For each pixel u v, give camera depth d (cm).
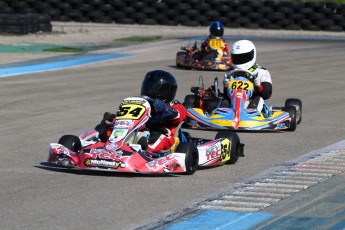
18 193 2000
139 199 1959
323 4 9088
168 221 1755
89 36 7875
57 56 6166
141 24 9019
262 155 2683
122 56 6419
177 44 7462
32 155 2555
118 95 4153
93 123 3244
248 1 9019
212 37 5897
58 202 1909
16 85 4466
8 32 7569
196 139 2550
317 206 1920
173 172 2217
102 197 1970
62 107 3684
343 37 8719
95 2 8906
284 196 2027
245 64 3350
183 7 9019
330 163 2523
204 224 1734
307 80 5178
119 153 2161
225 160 2455
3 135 2933
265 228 1709
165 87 2398
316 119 3609
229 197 2003
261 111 3306
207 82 4991
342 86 4897
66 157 2197
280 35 8688
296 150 2798
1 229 1664
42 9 8738
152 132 2389
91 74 5147
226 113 3225
